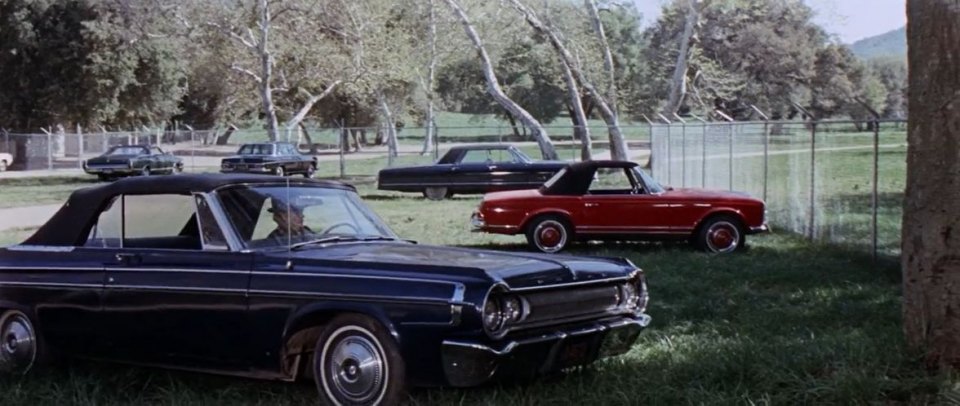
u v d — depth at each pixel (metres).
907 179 6.99
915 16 6.81
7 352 7.48
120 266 6.92
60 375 7.30
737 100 49.44
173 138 66.56
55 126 59.41
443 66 53.91
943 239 6.68
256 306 6.41
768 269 13.22
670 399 6.39
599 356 6.74
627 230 15.88
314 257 6.45
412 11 48.34
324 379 6.26
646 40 53.28
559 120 87.44
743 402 6.17
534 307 6.16
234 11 47.53
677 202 15.84
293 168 40.62
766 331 8.88
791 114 53.88
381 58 48.53
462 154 29.58
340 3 47.75
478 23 38.84
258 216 6.89
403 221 22.16
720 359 7.12
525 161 29.45
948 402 6.07
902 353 6.96
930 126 6.72
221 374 6.69
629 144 61.34
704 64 35.62
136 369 7.48
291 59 50.56
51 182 43.28
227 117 66.69
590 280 6.57
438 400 6.36
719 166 24.39
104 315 6.96
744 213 15.77
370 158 54.53
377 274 6.13
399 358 5.97
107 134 52.31
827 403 6.25
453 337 5.85
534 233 15.96
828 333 8.56
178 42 56.56
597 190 16.11
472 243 17.78
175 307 6.68
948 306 6.67
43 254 7.30
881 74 74.88
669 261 14.30
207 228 6.77
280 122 71.69
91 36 55.28
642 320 6.94
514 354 5.98
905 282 7.00
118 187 7.28
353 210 7.55
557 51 34.41
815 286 11.85
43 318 7.24
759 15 43.91
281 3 47.34
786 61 51.88
